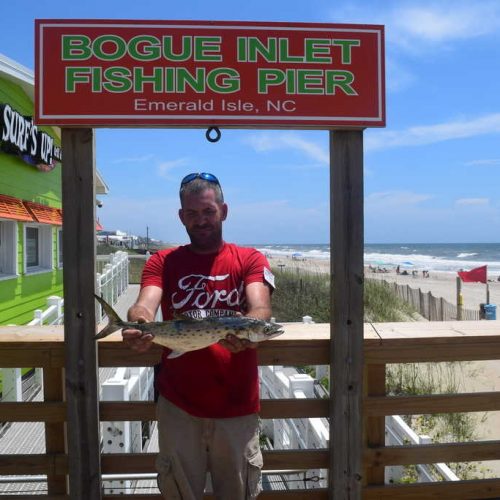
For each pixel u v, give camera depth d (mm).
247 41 2787
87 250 2787
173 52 2760
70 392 2801
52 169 9625
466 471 5664
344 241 2885
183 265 2684
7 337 2967
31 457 2918
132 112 2744
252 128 2848
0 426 5445
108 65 2736
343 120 2828
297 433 4871
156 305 2598
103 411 2932
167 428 2615
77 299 2789
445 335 3043
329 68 2824
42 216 8766
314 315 14094
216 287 2625
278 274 24281
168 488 2604
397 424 4539
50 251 10023
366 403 3014
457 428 6594
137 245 71188
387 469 4199
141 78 2746
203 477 2617
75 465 2818
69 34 2725
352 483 2918
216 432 2559
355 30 2836
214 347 2580
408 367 8891
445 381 8500
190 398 2564
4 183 7262
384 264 58594
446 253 100500
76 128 2781
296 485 4496
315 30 2814
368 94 2842
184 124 2762
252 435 2627
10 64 7012
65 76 2723
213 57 2773
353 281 2885
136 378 5207
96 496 2840
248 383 2604
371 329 3201
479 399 3072
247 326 2389
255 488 2629
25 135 7613
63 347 2906
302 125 2811
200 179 2660
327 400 3006
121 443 4312
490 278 41500
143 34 2746
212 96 2771
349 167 2889
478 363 9664
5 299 7480
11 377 5676
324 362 3002
